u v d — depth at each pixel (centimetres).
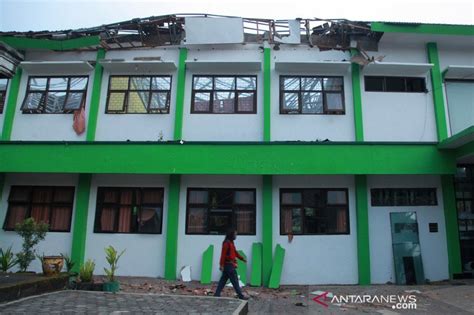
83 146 1121
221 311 677
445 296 930
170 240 1144
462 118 1215
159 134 1202
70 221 1192
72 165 1111
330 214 1171
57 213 1204
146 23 1227
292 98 1217
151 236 1172
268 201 1155
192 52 1256
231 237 878
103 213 1197
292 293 994
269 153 1096
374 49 1240
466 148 1044
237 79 1237
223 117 1206
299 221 1165
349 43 1240
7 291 704
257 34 1262
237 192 1191
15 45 1230
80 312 645
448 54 1248
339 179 1185
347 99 1212
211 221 1173
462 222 1183
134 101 1236
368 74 1227
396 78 1238
